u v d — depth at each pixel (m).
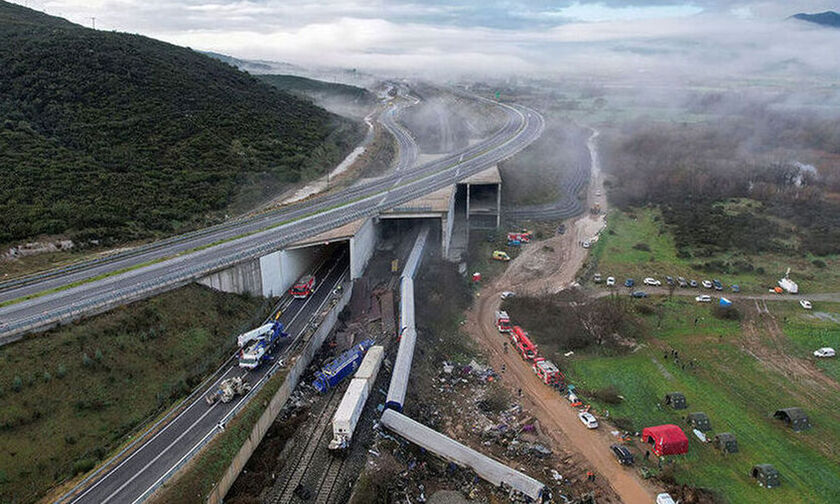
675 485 52.19
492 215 122.38
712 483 52.81
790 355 75.62
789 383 69.31
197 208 100.19
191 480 44.81
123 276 69.12
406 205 100.06
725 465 55.28
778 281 96.94
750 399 66.19
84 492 43.38
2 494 41.81
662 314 85.56
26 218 79.69
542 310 84.88
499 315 83.00
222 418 52.28
